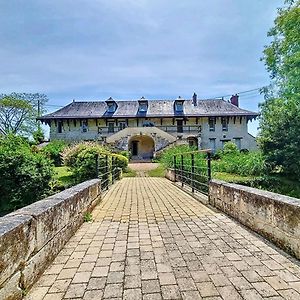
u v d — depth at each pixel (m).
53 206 3.28
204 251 3.41
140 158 32.16
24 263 2.40
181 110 36.25
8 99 40.31
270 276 2.67
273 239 3.61
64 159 16.92
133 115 35.03
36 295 2.39
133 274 2.79
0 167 11.56
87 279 2.69
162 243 3.78
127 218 5.37
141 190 10.01
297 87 17.59
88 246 3.69
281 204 3.39
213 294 2.35
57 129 35.91
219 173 16.05
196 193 8.29
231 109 36.81
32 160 12.30
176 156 13.67
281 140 15.01
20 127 41.22
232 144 27.12
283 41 19.36
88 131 35.59
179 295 2.36
